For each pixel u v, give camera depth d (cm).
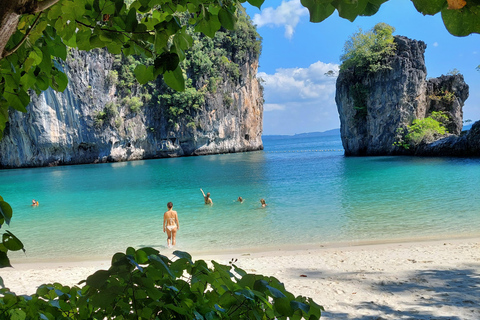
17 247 130
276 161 4747
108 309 135
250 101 8281
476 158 3512
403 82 4706
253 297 127
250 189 2153
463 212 1215
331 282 607
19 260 892
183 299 136
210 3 137
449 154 4016
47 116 5447
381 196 1647
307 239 991
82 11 145
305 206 1496
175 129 6881
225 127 7581
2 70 175
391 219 1177
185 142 7181
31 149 5538
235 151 7969
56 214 1577
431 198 1517
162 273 139
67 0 141
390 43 4838
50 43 184
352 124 5209
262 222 1229
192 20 144
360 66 4962
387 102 4803
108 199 2011
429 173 2527
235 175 3138
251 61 8231
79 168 4884
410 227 1062
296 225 1165
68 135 5722
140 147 6669
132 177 3331
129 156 6538
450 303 473
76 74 5619
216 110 7300
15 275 739
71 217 1492
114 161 6303
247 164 4441
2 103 185
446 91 5041
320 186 2130
